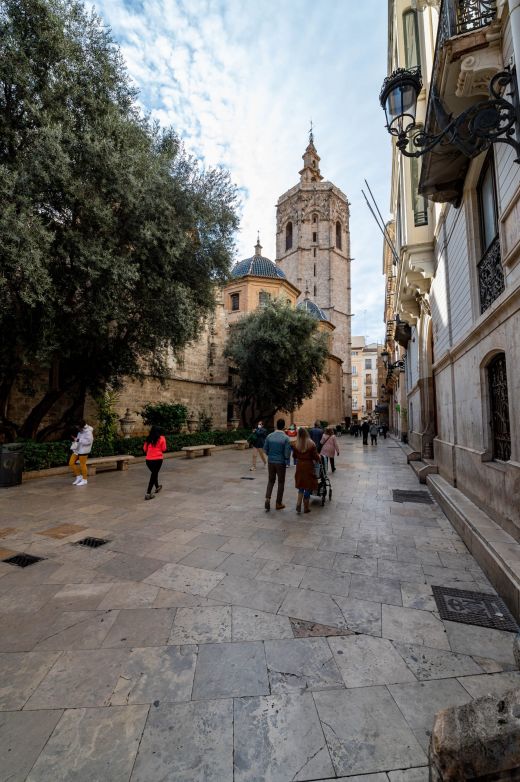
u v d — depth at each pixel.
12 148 8.41
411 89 3.65
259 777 1.83
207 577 4.08
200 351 22.73
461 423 6.90
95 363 11.94
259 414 27.17
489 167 5.35
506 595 3.46
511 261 4.16
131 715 2.21
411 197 9.72
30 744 2.01
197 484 9.57
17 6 7.96
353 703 2.30
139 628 3.11
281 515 6.59
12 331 9.19
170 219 10.10
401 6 8.88
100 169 8.59
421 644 2.91
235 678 2.52
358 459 15.42
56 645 2.88
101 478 10.30
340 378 45.44
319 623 3.20
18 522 6.08
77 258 8.52
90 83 9.01
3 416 10.62
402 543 5.15
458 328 6.93
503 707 1.63
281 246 55.72
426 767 1.88
